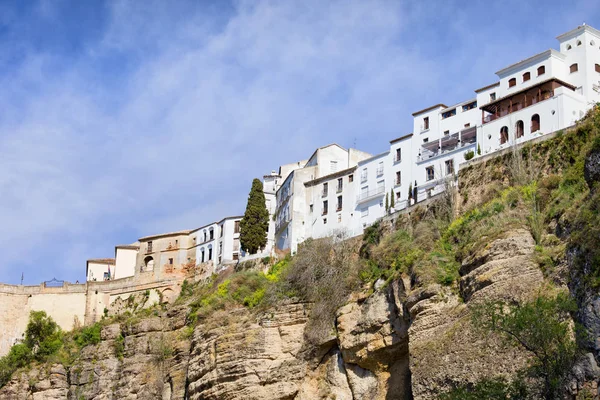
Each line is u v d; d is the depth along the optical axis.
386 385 70.88
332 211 99.56
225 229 115.50
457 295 63.12
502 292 57.53
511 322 47.88
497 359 55.31
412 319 66.19
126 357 103.19
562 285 53.84
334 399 73.94
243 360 80.38
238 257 113.88
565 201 61.69
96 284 118.38
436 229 73.44
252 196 109.81
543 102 78.19
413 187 90.50
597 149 55.88
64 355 108.75
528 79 85.50
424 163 90.31
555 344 47.72
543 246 58.91
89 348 108.00
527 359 52.62
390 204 92.38
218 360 82.06
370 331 72.00
